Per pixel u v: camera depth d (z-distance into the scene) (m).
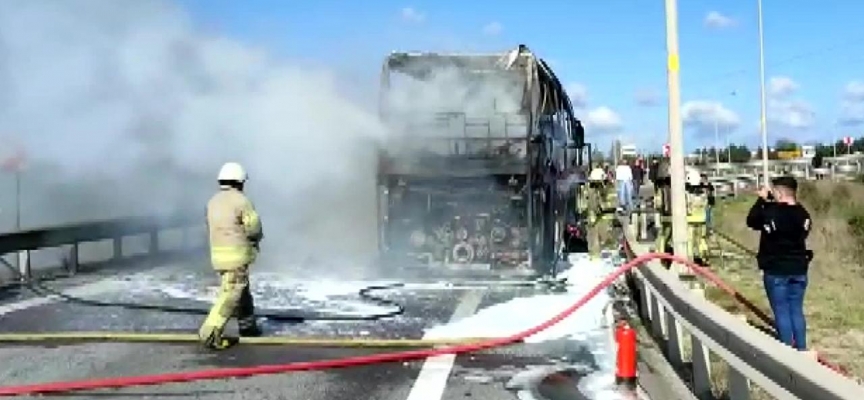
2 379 7.30
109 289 12.79
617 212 23.42
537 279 13.84
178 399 6.72
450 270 13.95
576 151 21.69
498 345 8.77
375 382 7.34
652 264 9.60
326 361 7.93
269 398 6.80
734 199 43.22
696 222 16.36
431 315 10.61
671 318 8.08
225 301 8.62
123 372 7.60
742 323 5.72
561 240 17.16
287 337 9.11
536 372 7.71
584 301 9.35
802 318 8.54
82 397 6.76
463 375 7.61
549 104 15.48
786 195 8.55
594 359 8.24
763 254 8.62
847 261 18.23
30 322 10.04
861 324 10.48
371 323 10.06
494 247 13.92
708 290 13.06
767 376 4.95
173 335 9.10
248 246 8.78
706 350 6.80
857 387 3.84
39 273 14.65
